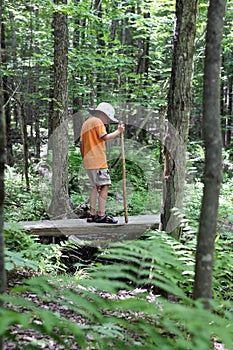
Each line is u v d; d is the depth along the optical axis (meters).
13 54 12.02
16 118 15.34
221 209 6.85
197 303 1.65
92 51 10.02
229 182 10.85
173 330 1.87
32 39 10.75
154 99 9.96
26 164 9.23
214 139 1.96
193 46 4.17
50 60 9.50
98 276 2.19
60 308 3.04
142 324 2.05
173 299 3.98
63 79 8.05
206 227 1.94
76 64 9.59
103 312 2.98
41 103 13.31
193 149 11.33
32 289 2.08
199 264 1.95
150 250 2.38
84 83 10.87
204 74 2.00
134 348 1.91
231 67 17.52
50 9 7.87
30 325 1.86
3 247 1.87
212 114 1.97
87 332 2.02
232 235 5.11
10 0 9.81
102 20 10.01
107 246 5.85
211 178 1.95
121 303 2.07
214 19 1.98
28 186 8.93
